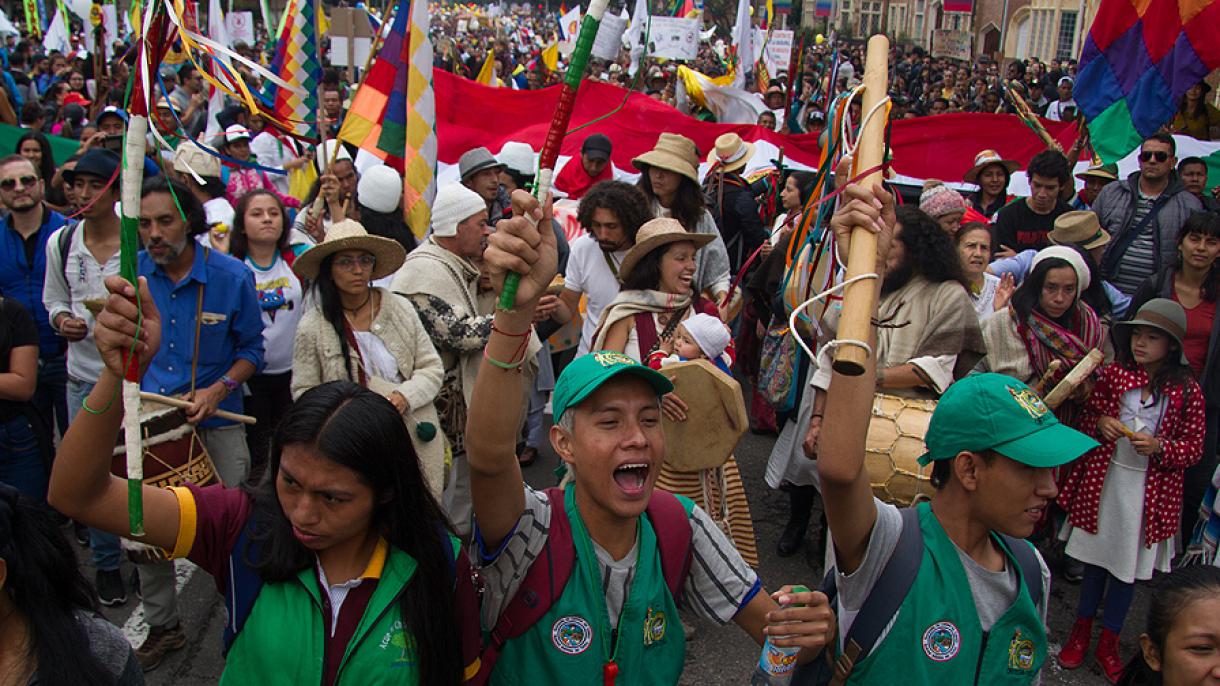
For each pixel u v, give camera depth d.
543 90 9.07
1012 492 2.00
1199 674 2.07
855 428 1.98
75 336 4.30
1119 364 3.98
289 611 1.93
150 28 1.68
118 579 4.29
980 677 2.06
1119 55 6.12
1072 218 5.45
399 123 5.59
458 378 4.34
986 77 23.00
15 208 4.71
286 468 1.87
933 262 4.24
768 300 5.75
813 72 21.16
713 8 15.98
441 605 1.98
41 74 16.36
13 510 1.75
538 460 6.19
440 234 4.36
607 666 1.99
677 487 3.79
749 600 2.19
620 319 4.09
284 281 4.88
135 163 1.64
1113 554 3.92
